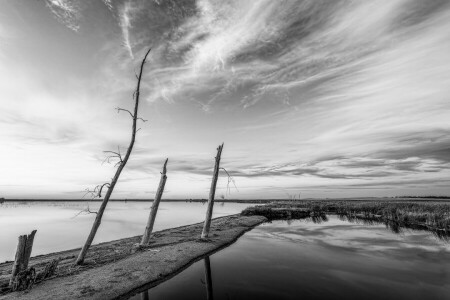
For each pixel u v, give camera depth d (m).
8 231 34.44
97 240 27.47
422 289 11.55
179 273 13.72
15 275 10.44
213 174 23.09
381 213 48.12
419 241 23.16
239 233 27.28
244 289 11.45
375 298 10.62
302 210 57.09
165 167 19.72
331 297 10.63
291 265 15.41
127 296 10.54
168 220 49.38
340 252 18.89
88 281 11.16
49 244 25.16
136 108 15.59
